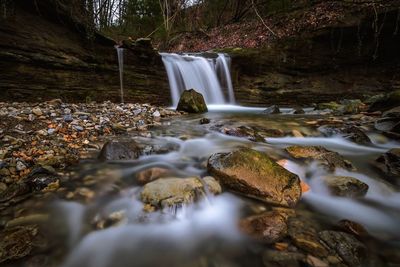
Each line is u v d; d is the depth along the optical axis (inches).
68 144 172.9
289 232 92.3
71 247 89.0
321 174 137.9
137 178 133.1
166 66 377.7
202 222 101.2
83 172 140.3
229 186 121.0
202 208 106.6
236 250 87.4
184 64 399.5
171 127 238.4
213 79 429.7
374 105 317.7
